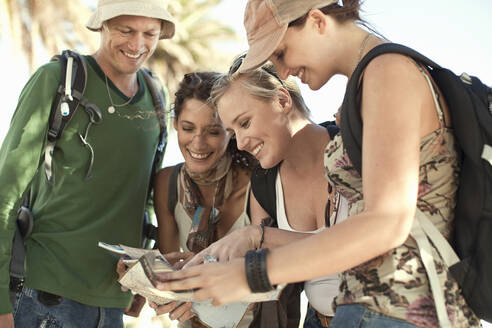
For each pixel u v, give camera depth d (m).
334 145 1.80
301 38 1.70
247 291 1.49
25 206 2.86
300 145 2.46
